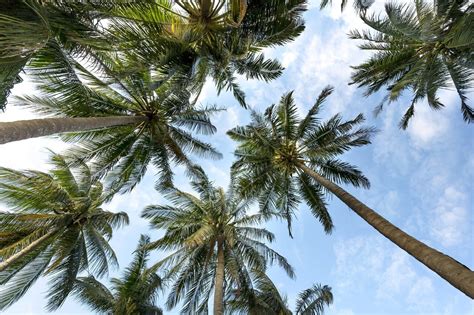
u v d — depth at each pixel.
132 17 8.60
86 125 8.52
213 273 15.59
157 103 12.66
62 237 12.79
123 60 9.85
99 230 14.98
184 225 15.09
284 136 14.97
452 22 11.13
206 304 15.28
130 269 16.34
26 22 5.29
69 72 8.72
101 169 12.73
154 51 9.36
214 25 10.34
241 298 14.16
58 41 8.02
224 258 15.45
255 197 14.91
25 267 11.71
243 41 10.26
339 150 14.11
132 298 15.39
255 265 14.90
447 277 6.25
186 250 14.64
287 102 14.62
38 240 11.64
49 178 11.61
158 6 8.90
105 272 14.16
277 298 13.62
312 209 14.36
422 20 10.38
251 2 10.16
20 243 11.38
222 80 12.92
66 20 7.18
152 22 8.93
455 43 9.33
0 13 5.12
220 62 10.70
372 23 11.80
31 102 9.35
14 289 11.20
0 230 11.30
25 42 5.03
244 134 14.75
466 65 11.09
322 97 14.03
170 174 14.16
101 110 11.59
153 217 14.88
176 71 10.45
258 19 10.38
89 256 14.12
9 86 6.29
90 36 7.78
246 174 14.56
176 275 15.58
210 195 15.51
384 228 8.57
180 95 12.15
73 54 8.53
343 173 14.00
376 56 13.19
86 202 13.12
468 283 5.76
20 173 10.82
